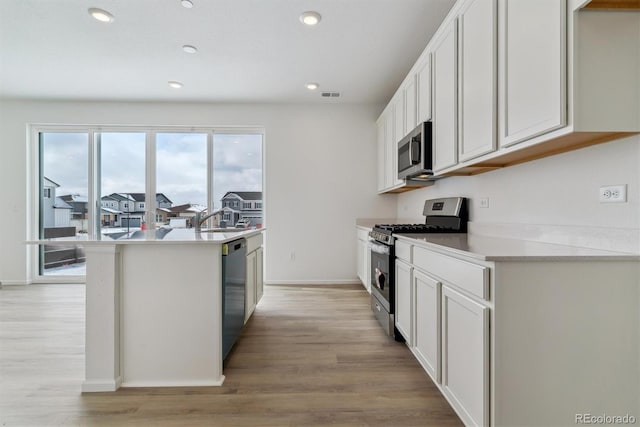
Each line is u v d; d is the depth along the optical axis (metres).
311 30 2.51
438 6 2.22
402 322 2.10
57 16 2.34
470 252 1.20
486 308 1.12
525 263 1.08
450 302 1.42
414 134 2.47
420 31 2.53
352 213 4.23
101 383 1.65
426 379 1.78
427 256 1.68
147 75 3.34
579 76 1.05
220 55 2.91
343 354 2.09
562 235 1.43
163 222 4.30
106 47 2.79
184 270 1.72
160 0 2.16
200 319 1.72
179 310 1.72
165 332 1.71
